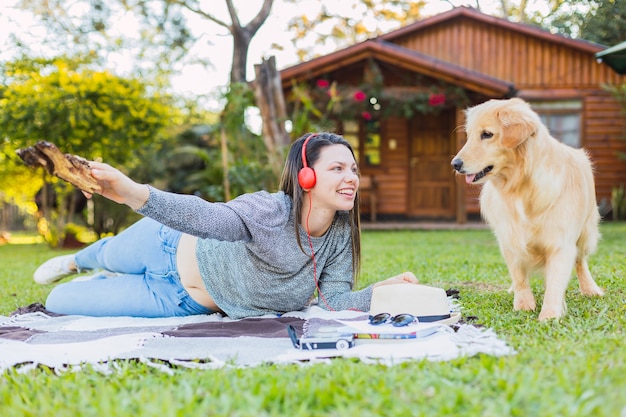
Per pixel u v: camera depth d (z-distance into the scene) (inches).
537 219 120.0
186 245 116.0
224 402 63.4
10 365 83.9
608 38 375.6
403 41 555.5
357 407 61.6
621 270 184.1
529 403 61.3
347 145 111.1
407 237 389.7
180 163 596.7
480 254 263.4
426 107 470.3
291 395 66.6
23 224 727.7
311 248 112.3
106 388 71.5
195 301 119.3
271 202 105.8
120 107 380.5
